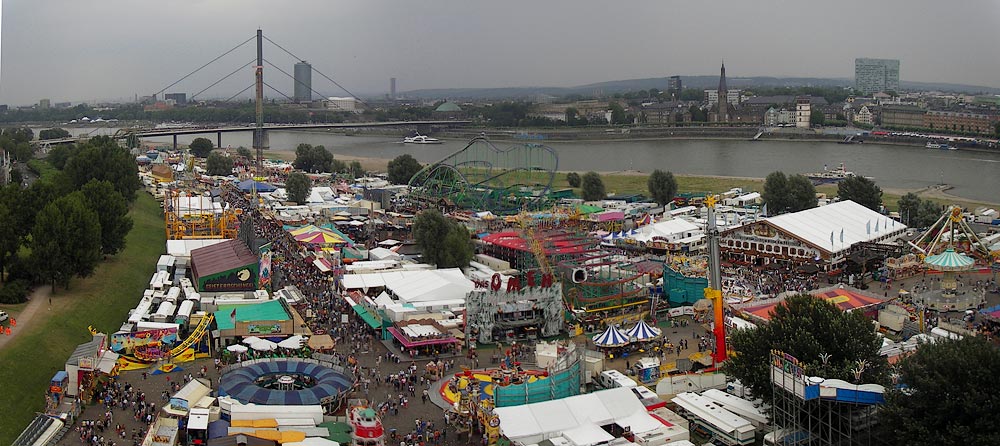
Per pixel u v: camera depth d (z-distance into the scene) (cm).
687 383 16312
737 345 15575
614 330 18850
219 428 14088
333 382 15925
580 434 13738
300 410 14612
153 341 18125
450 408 15650
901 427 12444
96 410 15238
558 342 18800
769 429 14312
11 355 16700
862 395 12838
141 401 15375
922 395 12388
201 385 15562
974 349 12500
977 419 11750
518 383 16150
